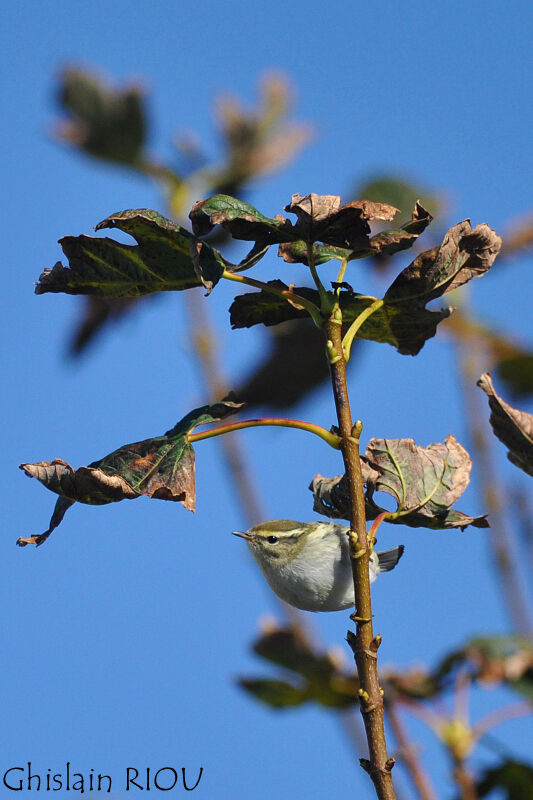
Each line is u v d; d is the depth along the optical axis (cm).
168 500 845
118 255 901
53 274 923
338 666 1062
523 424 841
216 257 869
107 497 841
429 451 894
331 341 837
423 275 851
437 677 1013
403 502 873
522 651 1006
